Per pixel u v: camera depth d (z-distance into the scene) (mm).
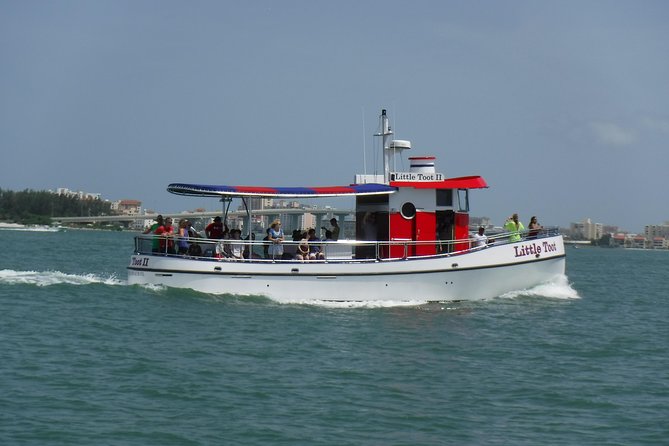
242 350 34250
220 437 23562
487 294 48875
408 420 25859
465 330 41156
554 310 49906
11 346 33344
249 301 45344
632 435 25125
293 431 24328
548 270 51375
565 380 31859
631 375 33219
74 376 29031
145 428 23984
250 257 45812
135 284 47906
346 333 38719
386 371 31906
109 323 38875
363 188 47219
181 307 43344
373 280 45906
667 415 27250
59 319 39562
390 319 42750
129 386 28109
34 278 53812
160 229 47250
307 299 45500
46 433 23188
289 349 34844
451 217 49625
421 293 46750
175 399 26859
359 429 24812
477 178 50125
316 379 30203
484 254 48312
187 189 44562
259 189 45562
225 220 48000
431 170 49906
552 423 26109
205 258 45562
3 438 22672
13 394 26484
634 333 44312
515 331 41875
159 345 34594
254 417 25406
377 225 49438
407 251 48469
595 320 48125
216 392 27859
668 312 56969
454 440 24250
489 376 31953
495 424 25859
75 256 109438
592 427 25812
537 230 51406
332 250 48281
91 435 23219
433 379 31062
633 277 104438
